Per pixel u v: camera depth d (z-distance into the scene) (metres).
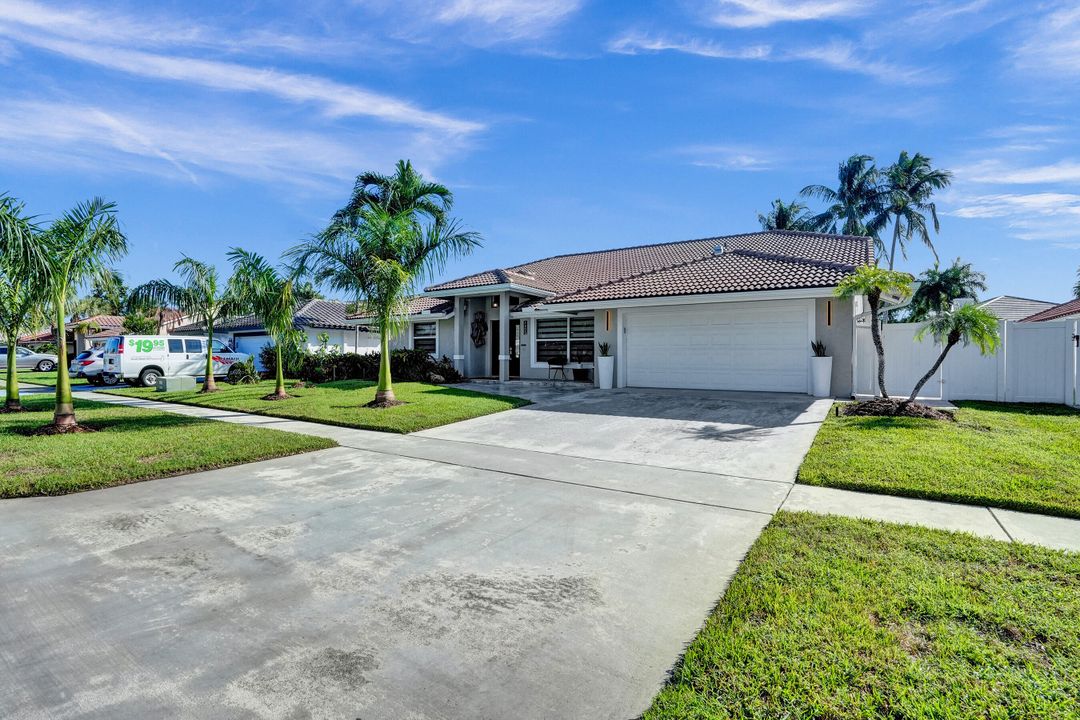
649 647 2.62
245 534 4.25
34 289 8.66
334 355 20.92
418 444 7.91
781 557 3.54
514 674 2.42
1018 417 8.88
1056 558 3.43
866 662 2.39
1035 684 2.22
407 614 2.98
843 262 13.45
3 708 2.21
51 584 3.38
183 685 2.36
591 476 5.95
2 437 8.31
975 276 30.11
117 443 7.75
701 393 12.95
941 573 3.27
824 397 11.68
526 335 18.98
